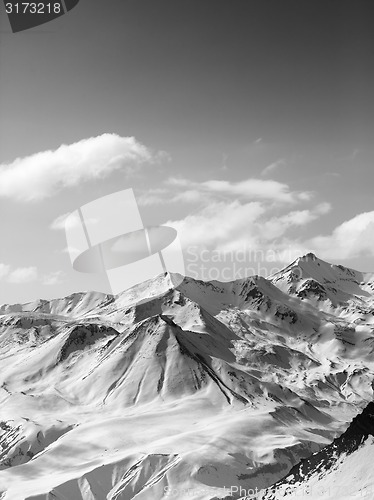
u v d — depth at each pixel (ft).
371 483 426.10
